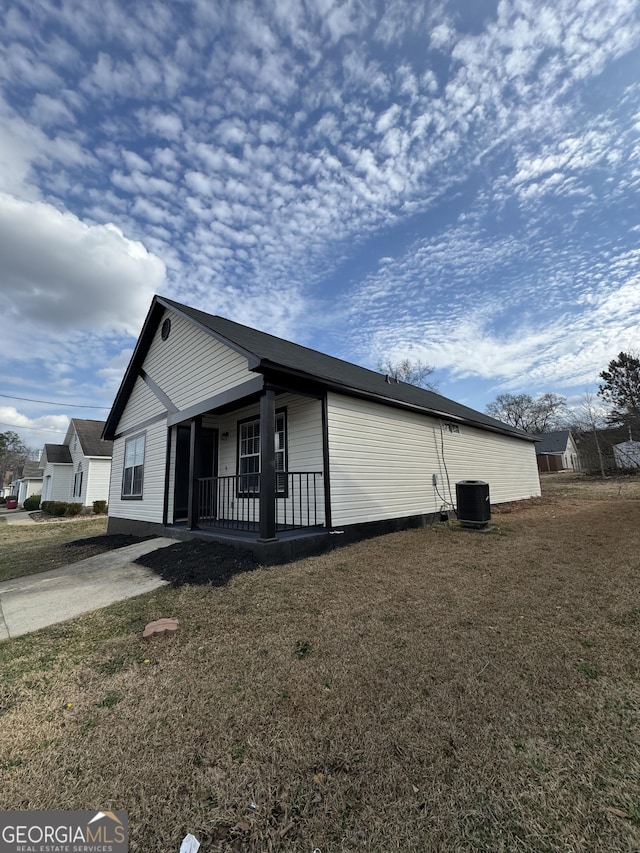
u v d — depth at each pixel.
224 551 5.58
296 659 2.66
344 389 6.58
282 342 9.58
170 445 8.58
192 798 1.57
